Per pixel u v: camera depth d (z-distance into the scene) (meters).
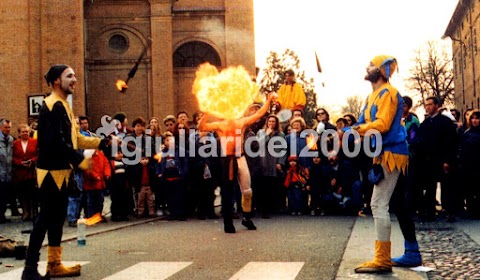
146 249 8.86
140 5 34.91
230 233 10.62
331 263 7.38
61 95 6.84
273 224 12.10
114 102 34.50
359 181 13.94
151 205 14.18
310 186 14.18
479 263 7.26
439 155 12.35
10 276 6.98
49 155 6.68
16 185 14.39
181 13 35.75
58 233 6.82
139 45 34.84
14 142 14.44
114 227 12.02
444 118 12.58
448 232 10.41
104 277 6.77
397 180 6.84
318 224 11.97
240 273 6.79
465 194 13.27
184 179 13.66
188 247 8.96
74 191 6.94
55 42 29.36
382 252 6.77
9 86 29.19
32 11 29.33
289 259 7.71
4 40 29.28
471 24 47.53
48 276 6.59
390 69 6.89
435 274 6.60
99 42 34.72
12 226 13.26
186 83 35.69
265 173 13.57
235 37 35.62
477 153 13.04
